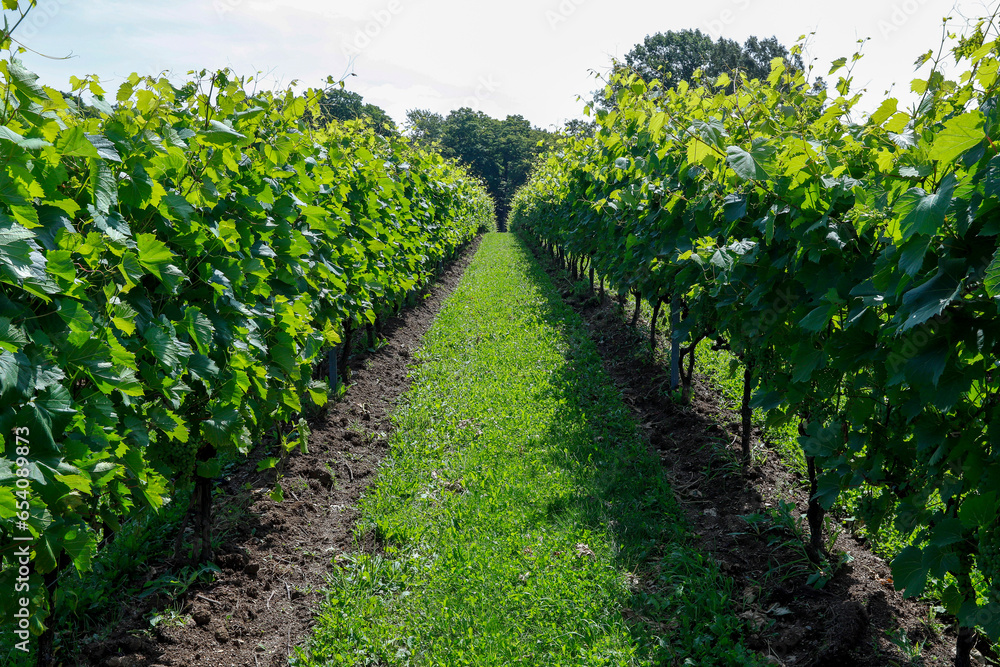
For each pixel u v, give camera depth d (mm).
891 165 2568
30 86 2086
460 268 18953
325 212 4500
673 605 3498
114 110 2785
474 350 8867
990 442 2172
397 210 8398
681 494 4824
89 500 2500
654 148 5461
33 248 1854
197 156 3279
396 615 3500
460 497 4770
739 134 4117
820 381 3156
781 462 5066
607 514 4434
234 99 3738
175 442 3207
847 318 2816
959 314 2131
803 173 3113
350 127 7977
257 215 3775
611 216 7508
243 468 4977
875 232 2746
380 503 4656
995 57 2576
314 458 5297
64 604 3064
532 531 4258
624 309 10641
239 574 3707
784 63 4684
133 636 3064
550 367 7945
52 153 2102
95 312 2305
